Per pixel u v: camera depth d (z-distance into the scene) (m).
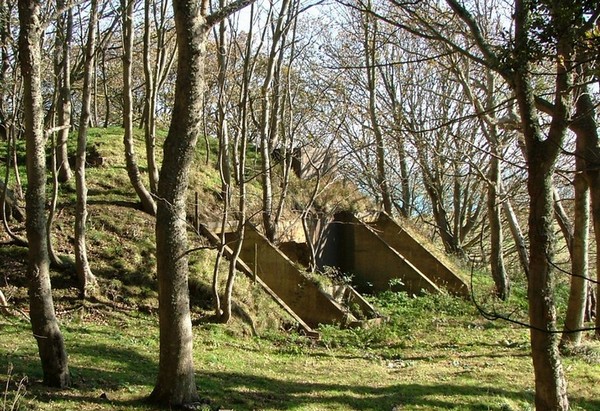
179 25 8.09
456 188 29.92
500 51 8.30
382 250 22.50
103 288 14.30
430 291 21.39
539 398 8.52
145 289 14.80
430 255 22.89
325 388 10.79
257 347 13.89
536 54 6.95
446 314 19.19
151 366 10.98
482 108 18.38
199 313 14.67
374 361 13.64
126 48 16.41
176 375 8.31
